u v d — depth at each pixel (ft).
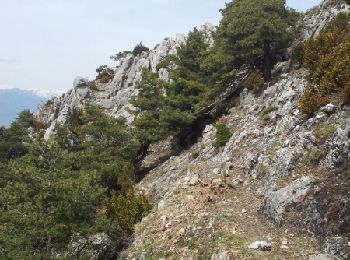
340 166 46.83
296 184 47.60
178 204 56.85
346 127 49.29
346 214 39.22
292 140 56.65
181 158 93.25
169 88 112.68
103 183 94.32
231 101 99.71
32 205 59.52
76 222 60.54
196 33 116.47
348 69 60.54
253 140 67.77
